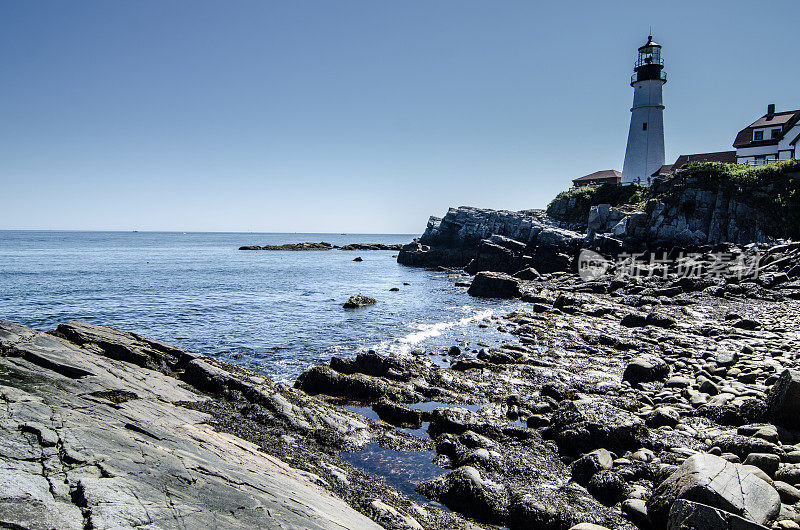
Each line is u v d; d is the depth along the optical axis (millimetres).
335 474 9609
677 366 17438
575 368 18078
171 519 4926
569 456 10914
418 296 42781
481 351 20312
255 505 5930
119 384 11438
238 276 62875
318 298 42000
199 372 14078
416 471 10469
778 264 39312
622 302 34062
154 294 44438
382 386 15375
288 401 13211
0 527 4051
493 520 8648
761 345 19312
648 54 73875
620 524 8031
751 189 54812
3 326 13000
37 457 5516
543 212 81875
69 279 56594
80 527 4332
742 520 6527
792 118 62531
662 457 9938
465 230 76688
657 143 74312
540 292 40094
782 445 9688
